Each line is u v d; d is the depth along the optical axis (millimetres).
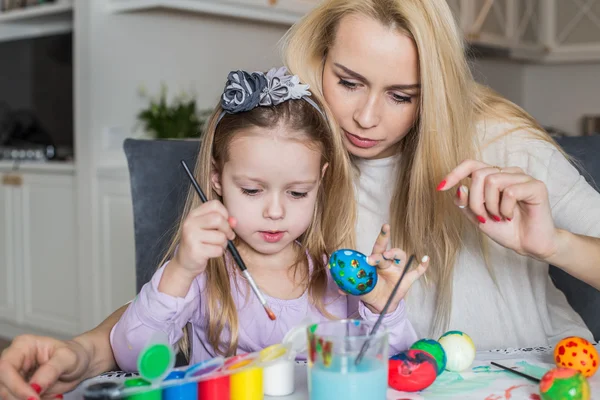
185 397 854
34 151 3746
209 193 1290
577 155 1635
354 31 1264
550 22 4812
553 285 1636
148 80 3355
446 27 1308
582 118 4914
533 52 4699
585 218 1351
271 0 3256
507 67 4941
